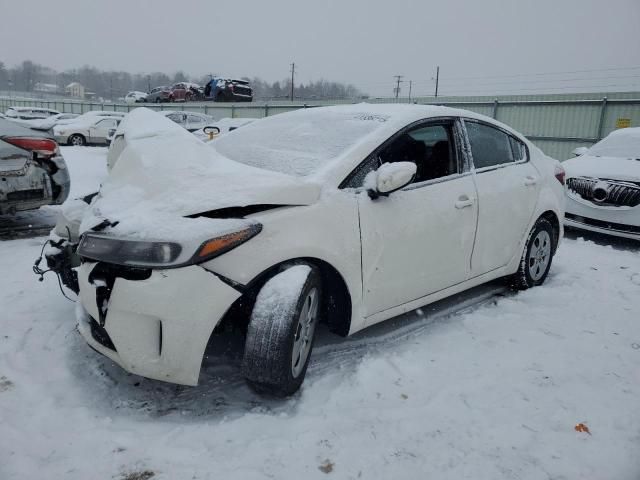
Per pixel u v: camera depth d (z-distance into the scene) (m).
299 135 3.34
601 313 3.80
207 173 2.57
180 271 2.25
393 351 3.11
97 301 2.36
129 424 2.36
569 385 2.80
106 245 2.32
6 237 5.57
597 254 5.67
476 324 3.54
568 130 17.95
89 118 22.36
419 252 3.12
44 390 2.60
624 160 6.60
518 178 3.98
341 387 2.69
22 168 5.39
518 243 4.02
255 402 2.56
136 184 2.59
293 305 2.38
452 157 3.50
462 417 2.49
